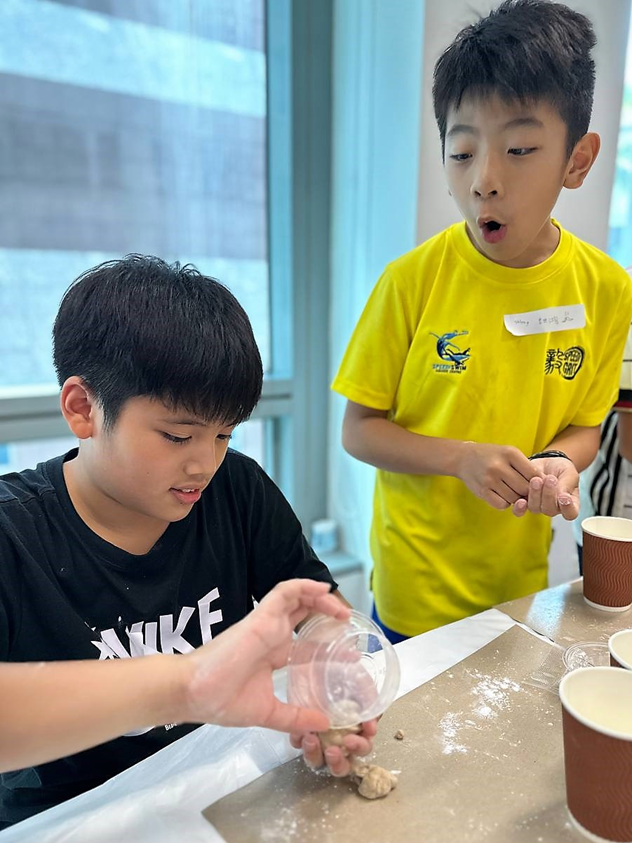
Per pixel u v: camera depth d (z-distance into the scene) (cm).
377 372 102
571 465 87
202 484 64
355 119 163
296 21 159
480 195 81
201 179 161
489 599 104
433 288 97
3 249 139
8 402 142
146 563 72
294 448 188
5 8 130
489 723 62
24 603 66
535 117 76
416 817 51
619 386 107
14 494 69
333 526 193
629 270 114
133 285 61
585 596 87
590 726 46
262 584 87
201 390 58
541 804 52
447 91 83
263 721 52
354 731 55
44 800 70
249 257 175
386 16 147
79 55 139
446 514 101
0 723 48
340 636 56
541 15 78
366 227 164
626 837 48
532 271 93
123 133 148
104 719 49
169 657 53
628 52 173
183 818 51
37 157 139
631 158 199
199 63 154
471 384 96
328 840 49
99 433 62
